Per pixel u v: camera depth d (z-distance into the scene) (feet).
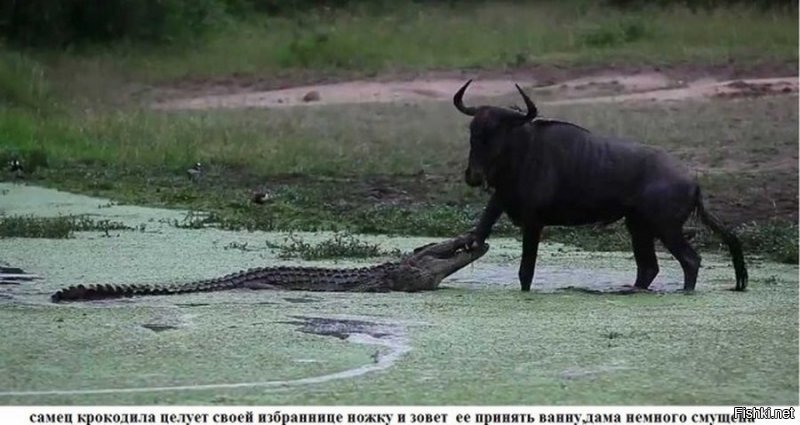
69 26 346.74
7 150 217.15
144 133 238.68
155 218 171.42
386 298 110.93
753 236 155.43
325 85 305.53
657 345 88.74
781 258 144.87
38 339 89.15
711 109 256.93
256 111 271.90
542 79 302.04
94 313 99.91
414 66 317.22
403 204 185.16
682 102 267.18
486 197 188.96
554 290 118.73
